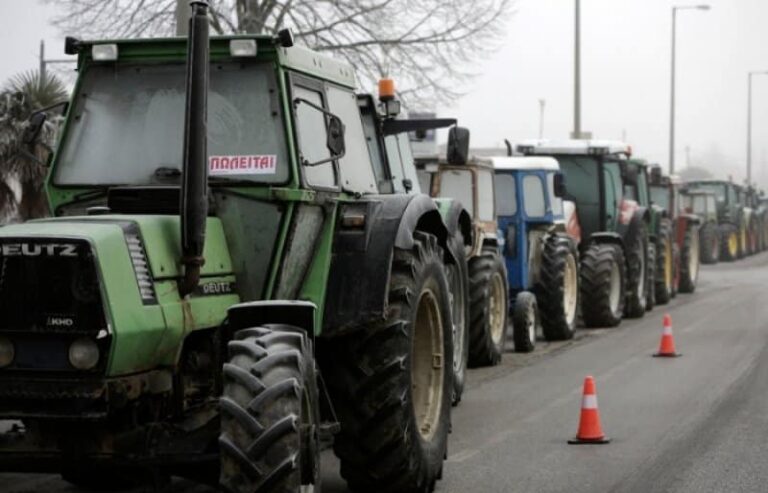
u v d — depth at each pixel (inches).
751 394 773.9
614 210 1392.7
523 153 1371.8
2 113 944.3
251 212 441.7
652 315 1443.2
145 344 379.2
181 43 459.2
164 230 402.6
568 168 1364.4
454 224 696.4
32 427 391.9
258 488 362.3
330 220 470.6
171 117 455.8
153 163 451.5
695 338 1143.0
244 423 365.7
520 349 1053.2
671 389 802.8
